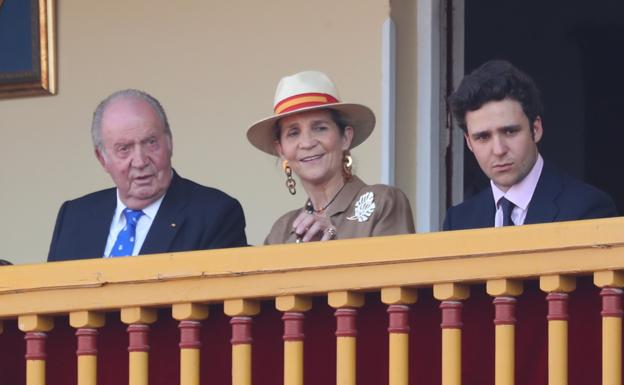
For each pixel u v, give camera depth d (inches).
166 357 490.9
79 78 844.6
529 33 824.9
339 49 785.6
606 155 826.8
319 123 585.3
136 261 474.6
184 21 825.5
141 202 601.0
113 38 840.9
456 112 535.8
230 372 482.3
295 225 558.3
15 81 851.4
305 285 451.5
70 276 482.0
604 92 824.9
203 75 818.8
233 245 593.9
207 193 602.9
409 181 780.6
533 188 527.2
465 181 782.5
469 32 808.9
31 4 850.8
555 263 420.2
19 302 488.7
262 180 799.1
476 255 429.7
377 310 465.1
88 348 483.5
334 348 469.1
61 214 621.6
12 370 518.0
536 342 443.8
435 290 436.1
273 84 802.2
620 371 414.3
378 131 768.9
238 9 813.2
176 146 819.4
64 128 845.2
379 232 572.1
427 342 459.2
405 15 788.6
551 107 828.0
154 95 828.6
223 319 483.5
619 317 414.9
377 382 464.4
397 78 780.0
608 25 827.4
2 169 855.7
